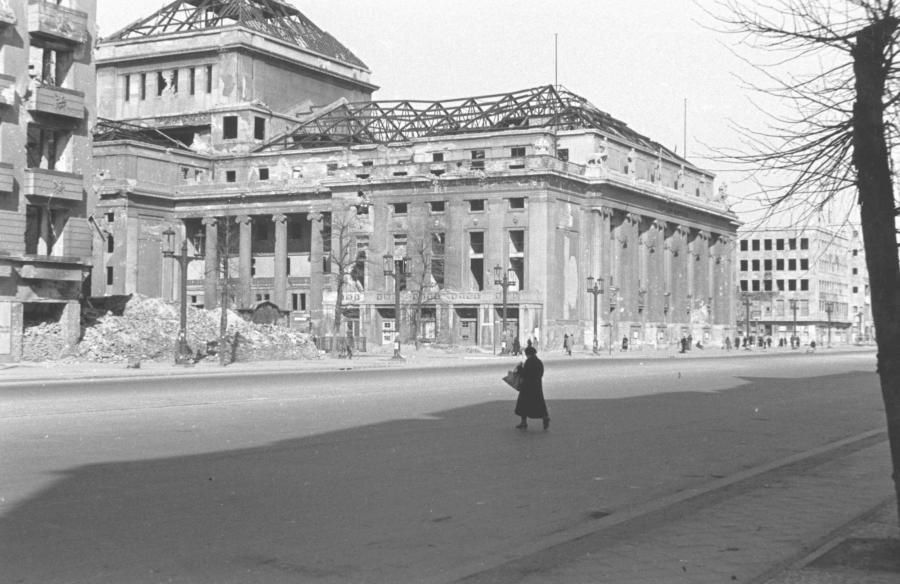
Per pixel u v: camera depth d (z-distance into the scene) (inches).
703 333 4906.5
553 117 4104.3
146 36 4586.6
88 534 404.8
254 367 2100.1
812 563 329.1
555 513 465.1
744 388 1512.1
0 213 1911.9
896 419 346.3
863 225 351.3
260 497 496.7
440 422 906.1
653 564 342.6
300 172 4284.0
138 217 4148.6
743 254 6176.2
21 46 1973.4
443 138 4069.9
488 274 3777.1
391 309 3870.6
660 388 1482.5
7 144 1929.1
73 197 2041.1
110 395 1226.6
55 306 2097.7
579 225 3964.1
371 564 361.4
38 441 719.1
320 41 4958.2
